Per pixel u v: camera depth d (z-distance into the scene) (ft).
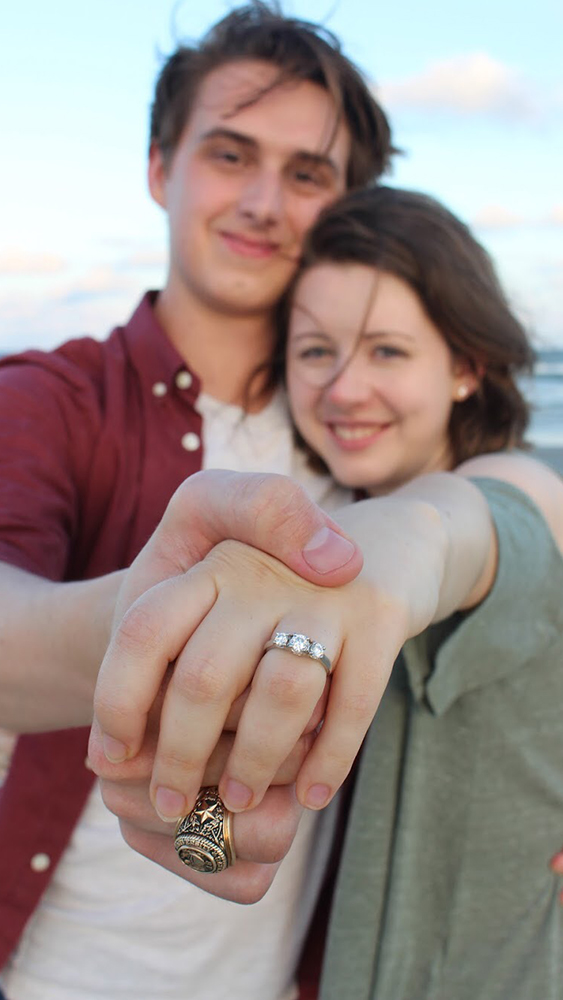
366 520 2.66
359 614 2.13
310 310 5.25
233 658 1.98
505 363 5.75
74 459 4.60
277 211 5.20
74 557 4.76
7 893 4.50
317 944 5.14
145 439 4.82
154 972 4.53
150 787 2.12
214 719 1.98
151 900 4.54
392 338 5.11
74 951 4.57
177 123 5.60
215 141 5.24
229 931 4.61
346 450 5.22
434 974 4.20
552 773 4.12
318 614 2.06
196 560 2.28
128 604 2.25
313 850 4.91
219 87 5.32
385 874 4.22
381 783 4.24
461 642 3.43
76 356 5.05
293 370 5.38
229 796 2.07
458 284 5.28
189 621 2.04
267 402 5.61
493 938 4.20
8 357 4.78
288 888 4.75
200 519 2.24
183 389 4.98
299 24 5.63
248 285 5.25
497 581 3.34
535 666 3.96
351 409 5.09
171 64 5.74
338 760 2.10
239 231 5.16
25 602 2.97
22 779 4.55
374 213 5.32
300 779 2.13
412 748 4.12
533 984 4.17
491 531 3.33
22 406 4.42
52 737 4.55
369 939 4.21
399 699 4.19
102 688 2.02
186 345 5.42
